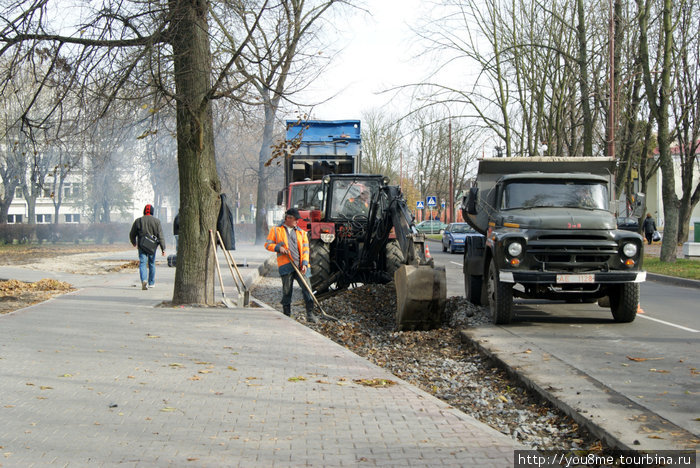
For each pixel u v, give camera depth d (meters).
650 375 7.02
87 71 11.08
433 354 9.10
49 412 5.26
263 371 6.83
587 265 10.19
